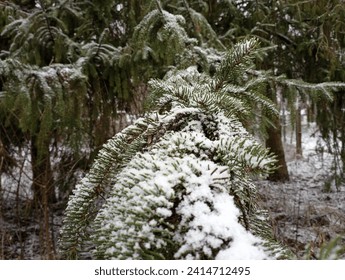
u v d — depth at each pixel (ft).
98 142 8.96
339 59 10.25
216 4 10.84
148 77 7.68
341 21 9.96
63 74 6.48
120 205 1.60
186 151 1.86
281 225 10.62
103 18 9.13
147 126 2.39
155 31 6.14
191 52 5.68
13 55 8.39
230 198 1.56
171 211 1.51
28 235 10.61
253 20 10.84
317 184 16.70
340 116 11.48
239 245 1.38
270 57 11.17
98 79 7.95
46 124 5.99
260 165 1.67
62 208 11.78
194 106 2.26
